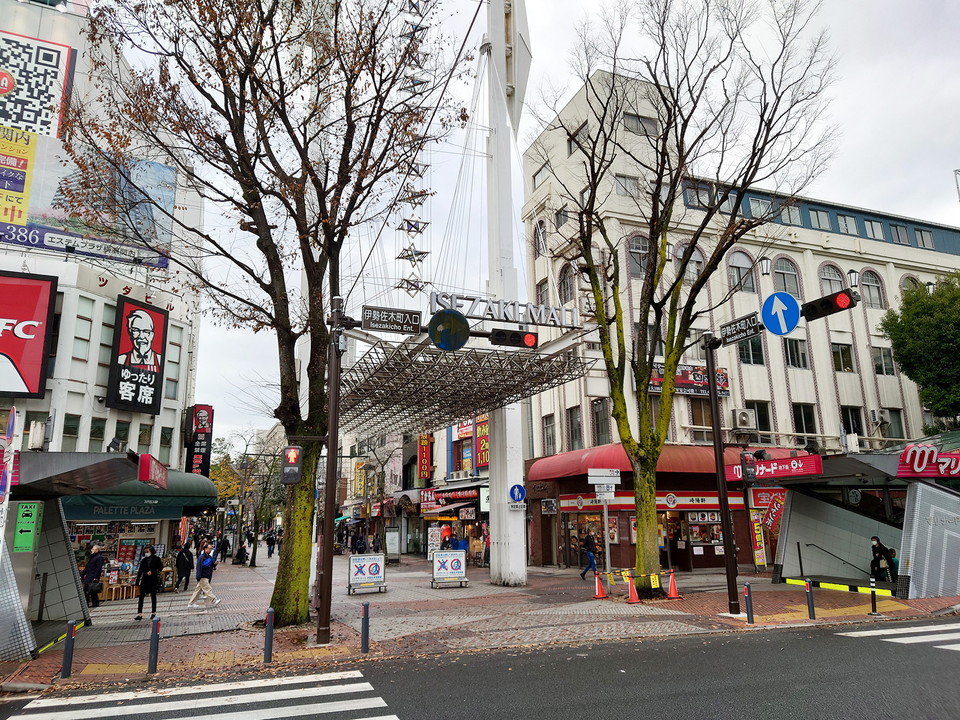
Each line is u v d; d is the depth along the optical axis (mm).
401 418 25094
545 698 7395
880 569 17672
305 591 13344
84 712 7402
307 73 13125
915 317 27406
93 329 22188
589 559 21969
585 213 17484
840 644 10258
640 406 16656
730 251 28594
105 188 13422
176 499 23172
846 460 16281
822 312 12781
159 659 10266
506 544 20953
